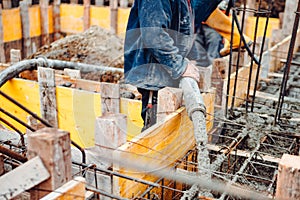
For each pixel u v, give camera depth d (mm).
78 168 3273
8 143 3596
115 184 2855
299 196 2197
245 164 3361
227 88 4449
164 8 3670
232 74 4930
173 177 3168
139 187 3102
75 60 7754
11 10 10102
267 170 3605
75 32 11930
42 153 2266
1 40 9656
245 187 3033
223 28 5719
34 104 5539
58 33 12016
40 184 2326
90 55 7918
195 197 3010
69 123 5238
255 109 4812
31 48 11039
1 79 5508
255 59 5230
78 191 2355
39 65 6023
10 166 3186
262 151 3846
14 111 5699
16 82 5598
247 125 4195
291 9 7941
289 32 8031
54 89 5250
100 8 11469
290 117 4441
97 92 5199
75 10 11758
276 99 5125
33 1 11562
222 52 6160
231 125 4324
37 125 4746
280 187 2240
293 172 2172
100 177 2889
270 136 3959
